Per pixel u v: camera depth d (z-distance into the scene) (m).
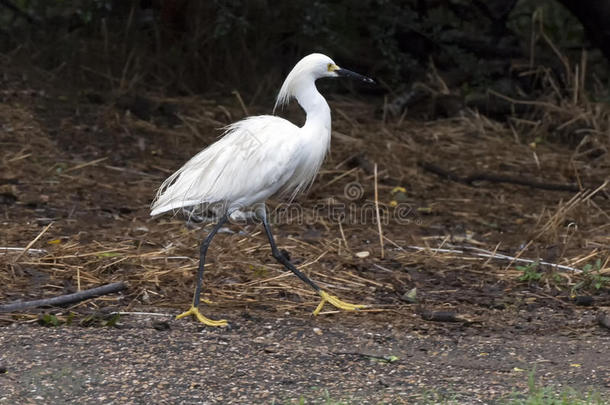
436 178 15.28
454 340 8.80
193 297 9.83
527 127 17.95
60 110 16.45
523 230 13.05
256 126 9.59
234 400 7.00
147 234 11.79
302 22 17.72
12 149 14.63
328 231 12.59
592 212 13.81
